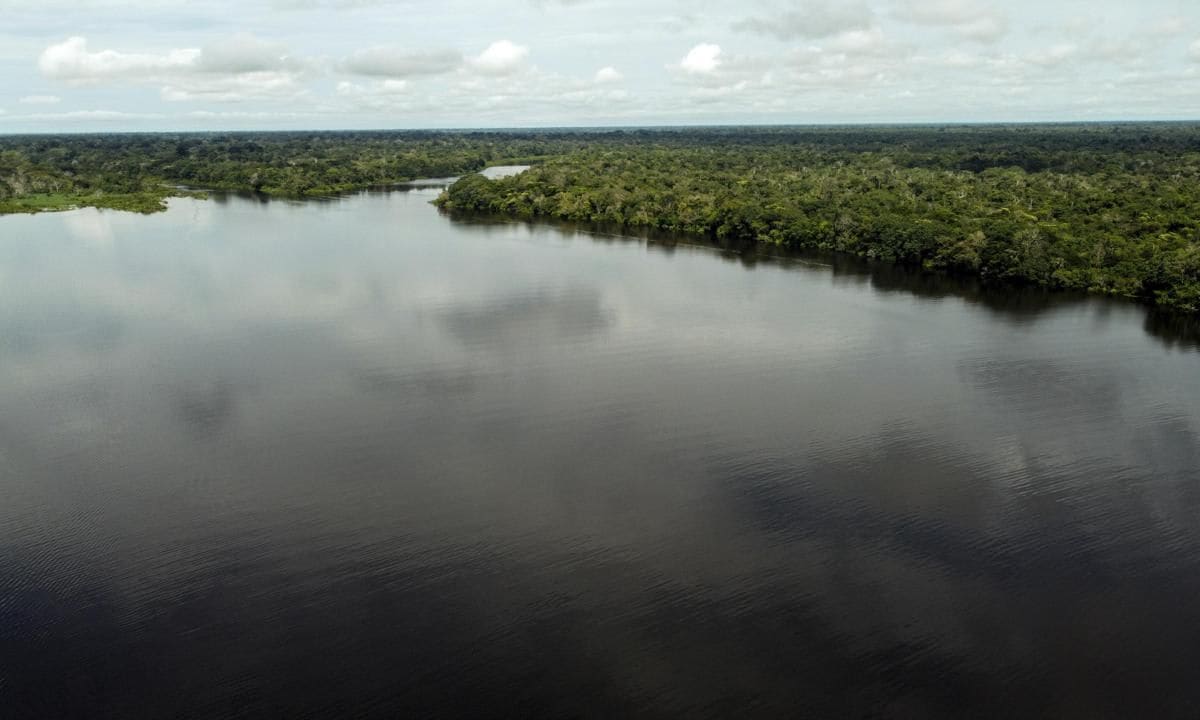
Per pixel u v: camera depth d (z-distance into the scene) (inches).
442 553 1893.5
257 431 2475.4
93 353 3129.9
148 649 1598.2
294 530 1975.9
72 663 1562.5
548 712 1451.8
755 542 1939.0
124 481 2187.5
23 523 1995.6
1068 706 1469.0
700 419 2568.9
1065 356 3132.4
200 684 1513.3
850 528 1995.6
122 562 1855.3
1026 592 1770.4
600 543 1931.6
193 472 2234.3
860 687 1512.1
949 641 1627.7
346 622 1673.2
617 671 1549.0
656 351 3184.1
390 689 1503.4
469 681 1523.1
